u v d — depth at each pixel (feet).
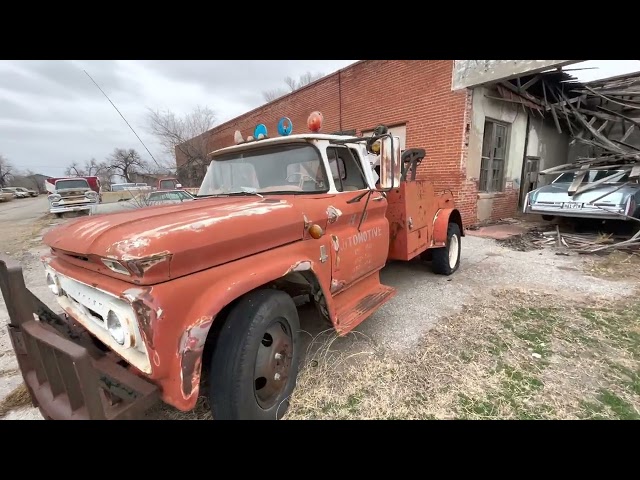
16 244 30.60
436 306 13.76
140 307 5.04
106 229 6.07
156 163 18.65
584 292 14.94
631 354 9.88
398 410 7.77
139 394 5.49
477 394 8.25
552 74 33.40
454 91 27.76
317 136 9.21
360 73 35.42
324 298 8.59
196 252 5.64
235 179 10.67
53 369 5.91
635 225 25.07
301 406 7.92
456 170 28.55
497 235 27.63
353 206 9.77
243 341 6.26
